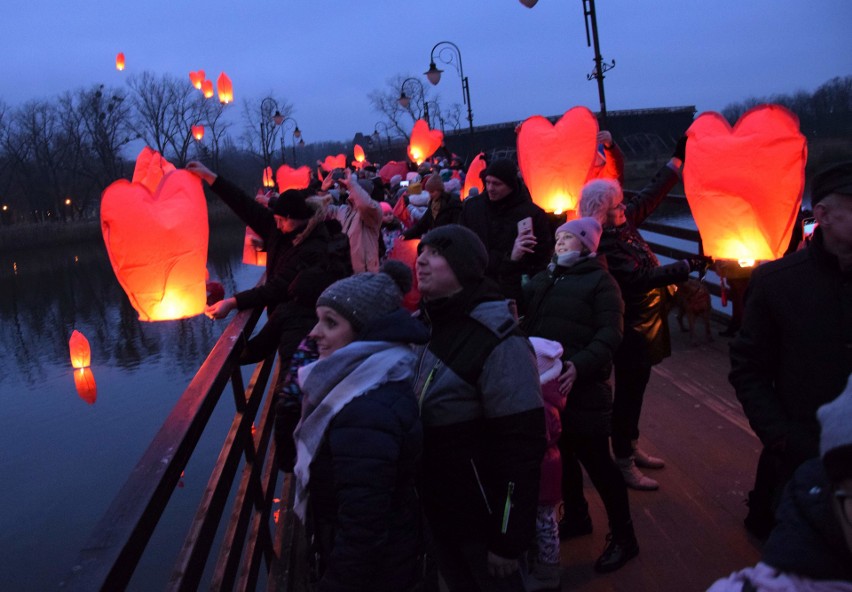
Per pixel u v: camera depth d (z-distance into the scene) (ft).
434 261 6.60
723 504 11.04
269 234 12.57
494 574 6.49
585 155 13.21
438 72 57.36
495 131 211.41
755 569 3.33
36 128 258.98
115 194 8.98
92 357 75.20
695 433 13.87
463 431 6.52
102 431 51.37
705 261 11.82
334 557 5.63
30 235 218.18
